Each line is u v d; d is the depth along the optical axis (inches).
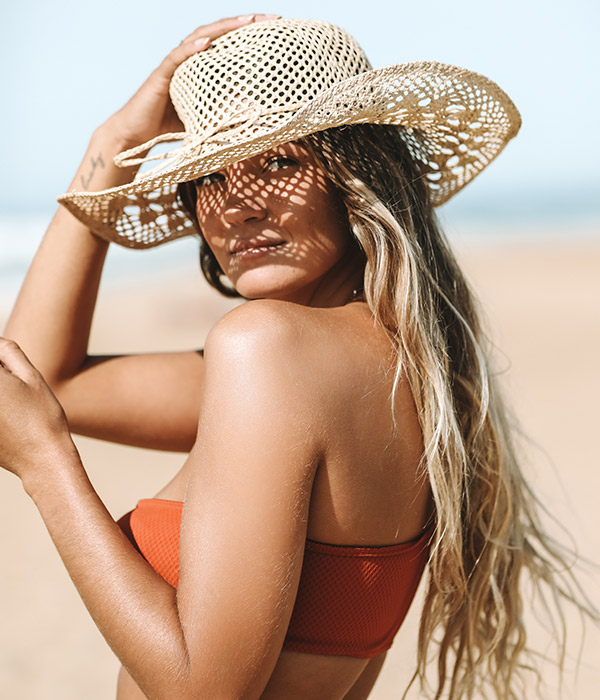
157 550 57.8
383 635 60.0
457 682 68.4
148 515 60.0
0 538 235.3
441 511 57.3
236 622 47.7
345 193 60.1
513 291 735.1
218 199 61.4
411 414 57.0
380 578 56.0
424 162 71.1
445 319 66.1
